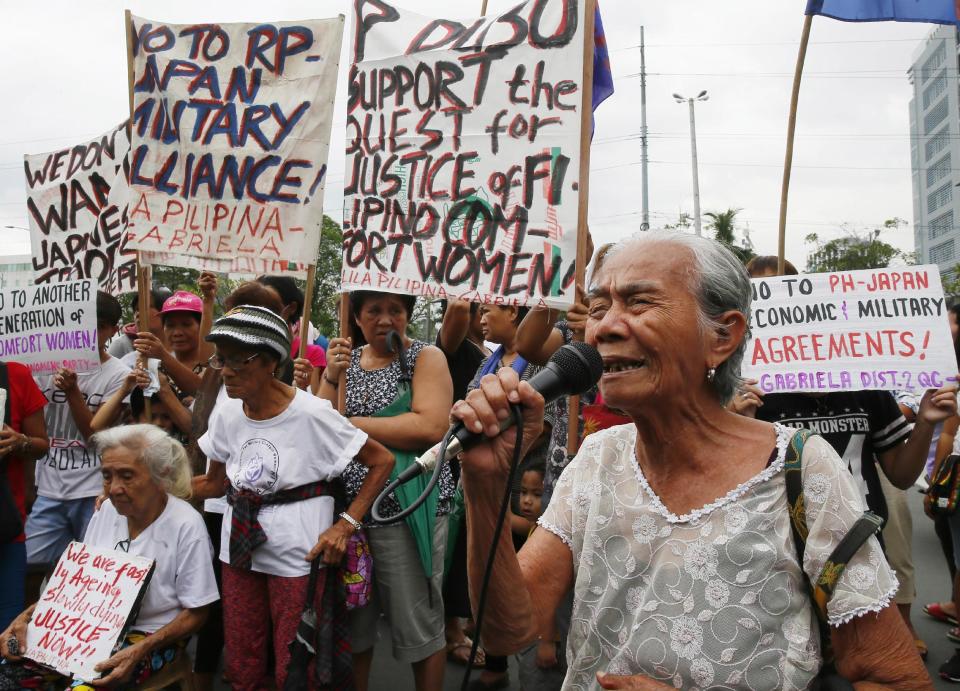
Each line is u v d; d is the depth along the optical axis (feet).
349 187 13.03
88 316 16.28
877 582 4.76
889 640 4.77
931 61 267.59
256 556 11.14
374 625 12.27
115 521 11.55
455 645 16.05
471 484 4.96
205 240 14.35
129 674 10.40
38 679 10.69
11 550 13.41
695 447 5.21
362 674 12.32
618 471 5.54
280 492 11.14
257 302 14.94
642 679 4.93
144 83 14.69
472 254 12.22
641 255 5.26
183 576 11.12
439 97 12.62
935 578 21.26
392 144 12.84
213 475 12.42
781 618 4.83
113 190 17.63
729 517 4.98
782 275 12.61
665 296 5.11
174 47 14.65
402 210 12.68
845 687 4.72
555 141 11.87
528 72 12.11
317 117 14.08
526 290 11.87
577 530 5.63
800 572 4.90
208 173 14.40
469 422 4.70
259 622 11.44
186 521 11.23
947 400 11.27
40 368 16.61
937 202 269.64
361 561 11.19
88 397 16.72
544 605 5.57
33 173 18.78
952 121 253.24
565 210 11.75
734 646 4.82
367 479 11.32
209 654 13.52
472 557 5.19
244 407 11.52
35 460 15.06
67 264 18.24
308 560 10.83
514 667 15.99
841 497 4.86
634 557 5.23
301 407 11.21
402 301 12.94
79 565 11.10
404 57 12.91
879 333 11.97
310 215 14.02
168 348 19.94
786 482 4.95
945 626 17.71
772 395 12.37
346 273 12.89
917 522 27.96
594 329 5.43
